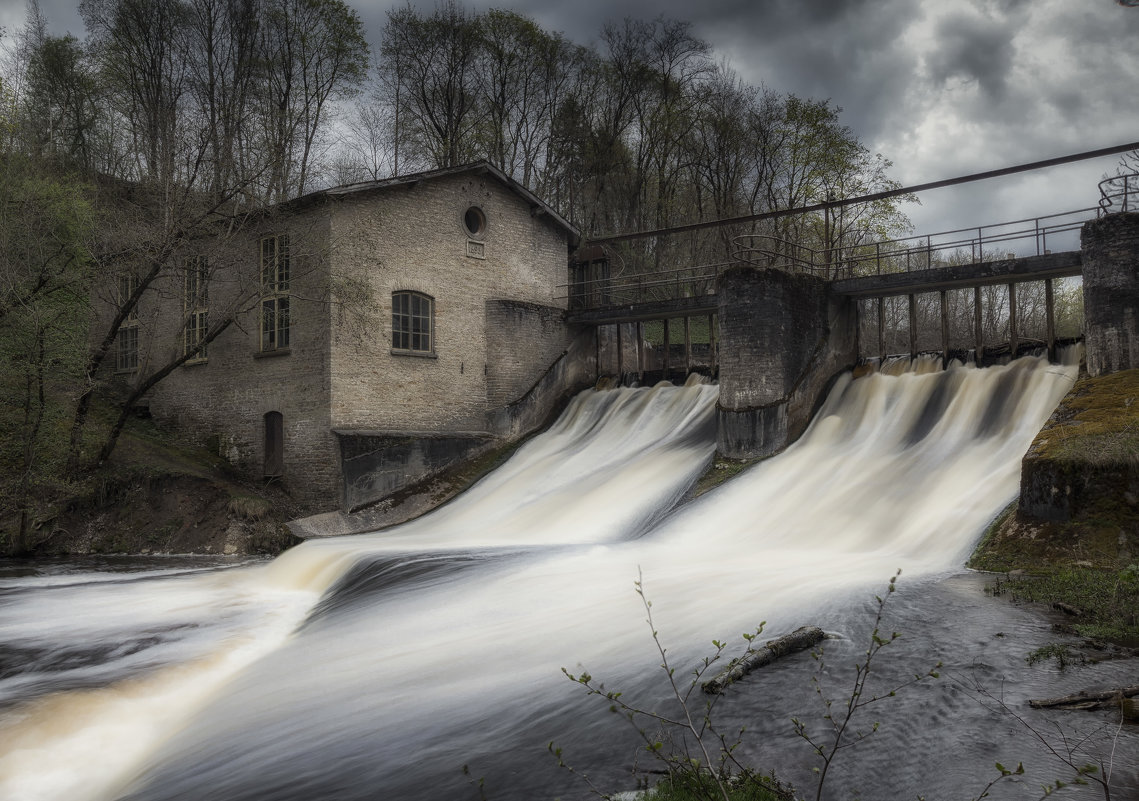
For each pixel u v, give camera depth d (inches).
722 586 508.4
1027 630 364.8
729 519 761.0
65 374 949.2
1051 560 519.8
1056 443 575.5
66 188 1053.2
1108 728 246.4
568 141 1815.9
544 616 474.9
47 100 1460.4
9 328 903.1
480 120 1763.0
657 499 858.8
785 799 201.3
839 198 1612.9
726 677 306.3
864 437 871.1
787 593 471.8
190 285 1146.7
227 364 1111.6
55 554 925.8
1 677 427.5
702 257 1760.6
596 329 1286.9
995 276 852.0
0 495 895.1
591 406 1181.1
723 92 1787.6
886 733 252.5
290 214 1038.4
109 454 1005.8
